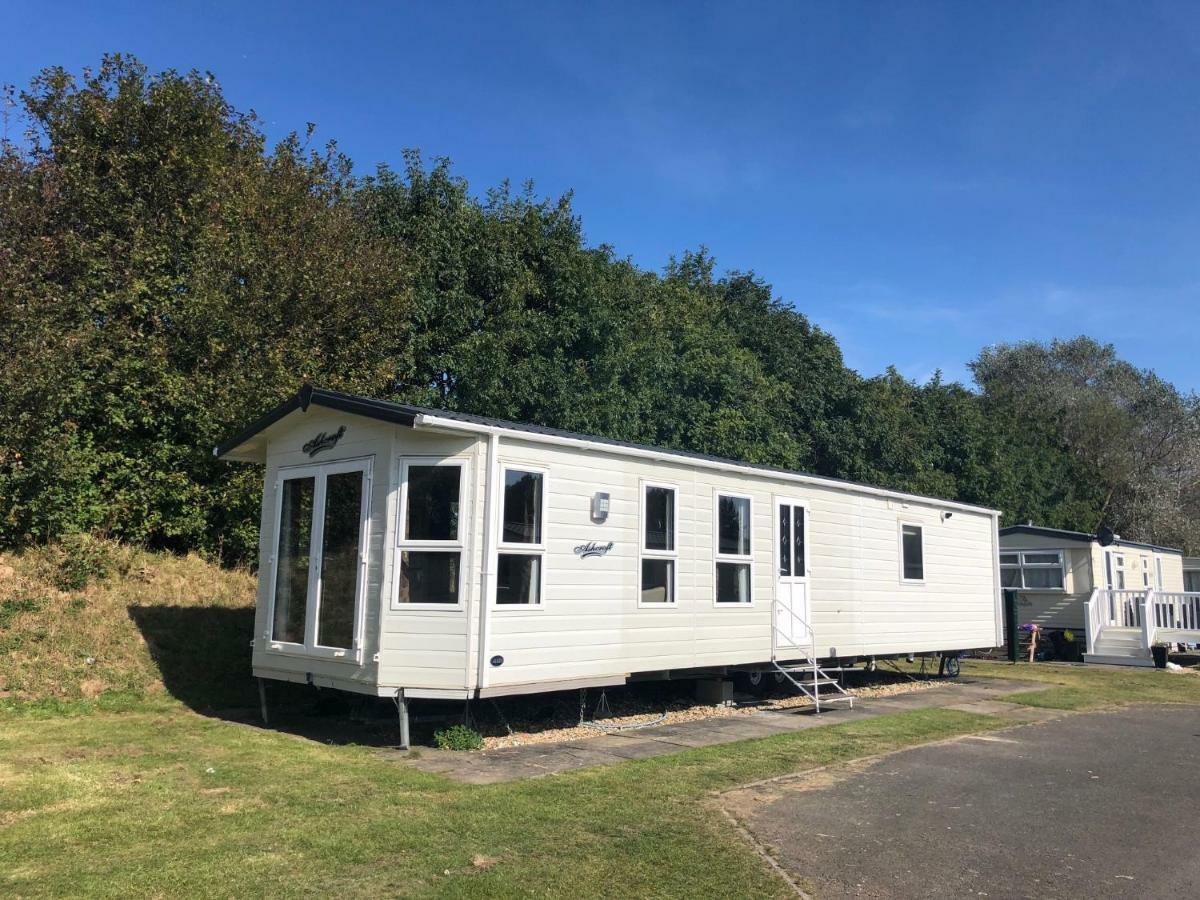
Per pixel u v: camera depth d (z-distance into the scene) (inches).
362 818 227.1
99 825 214.1
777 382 1056.8
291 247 599.2
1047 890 192.2
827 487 522.6
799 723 414.6
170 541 558.6
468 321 722.8
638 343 821.2
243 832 212.2
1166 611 831.1
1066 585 897.5
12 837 203.5
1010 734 398.3
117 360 519.2
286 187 619.8
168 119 583.5
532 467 356.5
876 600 554.6
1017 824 245.0
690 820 235.8
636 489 404.2
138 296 539.5
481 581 332.2
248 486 549.0
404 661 329.4
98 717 362.3
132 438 533.6
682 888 185.6
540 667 350.6
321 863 193.0
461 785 266.8
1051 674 698.2
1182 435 1539.1
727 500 456.1
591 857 203.2
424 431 334.3
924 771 311.7
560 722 397.4
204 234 559.8
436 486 339.9
